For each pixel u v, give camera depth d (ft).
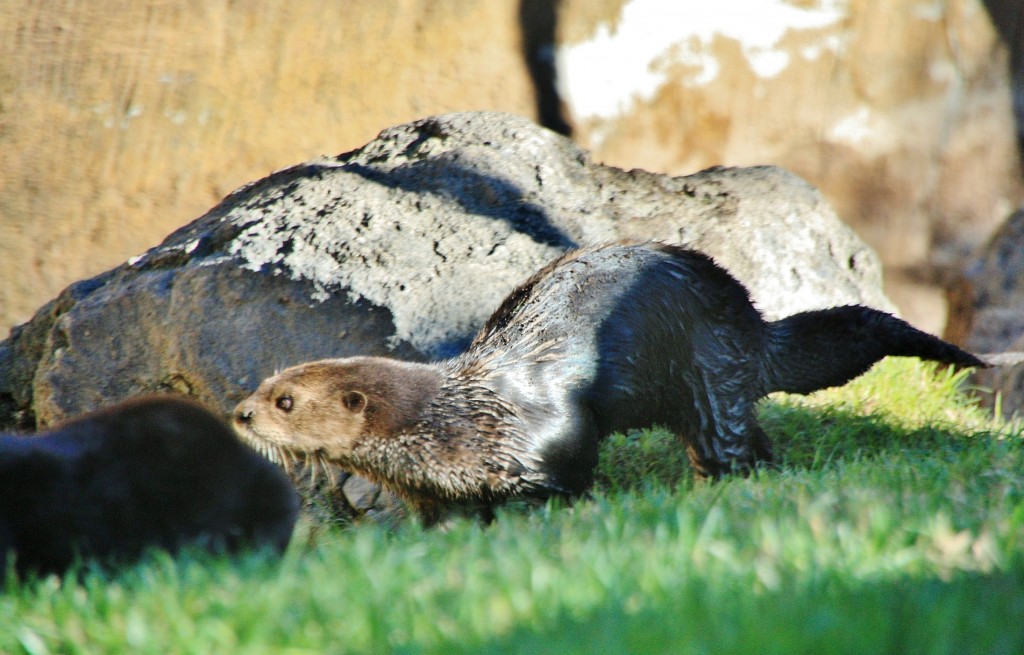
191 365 91.71
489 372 74.69
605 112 133.59
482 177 100.94
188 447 57.16
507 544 49.44
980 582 38.83
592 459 75.05
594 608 38.52
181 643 38.58
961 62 137.80
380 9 130.82
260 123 129.59
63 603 43.75
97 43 128.77
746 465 81.61
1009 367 118.01
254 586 44.29
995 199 137.80
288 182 104.17
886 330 82.89
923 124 137.80
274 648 37.68
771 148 136.87
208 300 92.99
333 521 87.35
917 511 48.03
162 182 128.67
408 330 89.35
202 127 129.08
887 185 137.69
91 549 52.95
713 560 42.57
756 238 103.35
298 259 93.61
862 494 52.39
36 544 51.70
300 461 82.28
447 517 76.79
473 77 131.64
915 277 137.18
